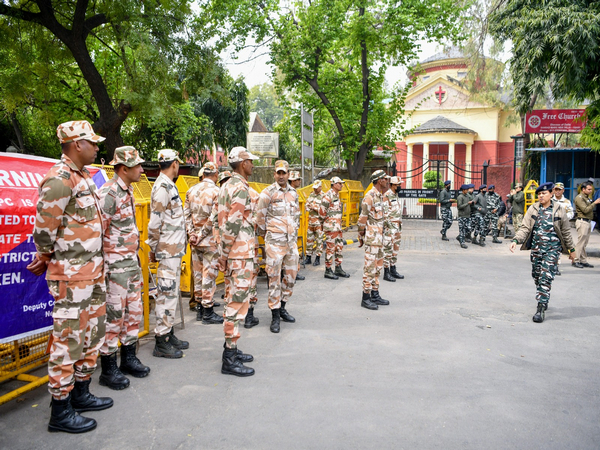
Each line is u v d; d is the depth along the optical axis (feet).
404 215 65.62
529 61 35.60
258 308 21.35
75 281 10.40
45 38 39.58
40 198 9.90
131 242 13.05
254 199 18.22
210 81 43.50
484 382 13.03
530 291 24.21
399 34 51.26
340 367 14.10
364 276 21.04
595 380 13.23
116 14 35.55
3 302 11.64
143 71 38.96
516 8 38.32
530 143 64.08
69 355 10.37
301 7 52.85
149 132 64.39
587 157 59.57
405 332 17.53
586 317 19.53
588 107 39.78
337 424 10.66
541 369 14.01
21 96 38.60
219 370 13.97
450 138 111.04
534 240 19.49
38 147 57.00
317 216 31.96
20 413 11.32
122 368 13.64
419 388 12.61
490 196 43.39
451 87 118.83
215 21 49.16
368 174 62.18
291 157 92.53
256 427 10.55
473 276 28.19
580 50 32.99
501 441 9.98
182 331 17.93
